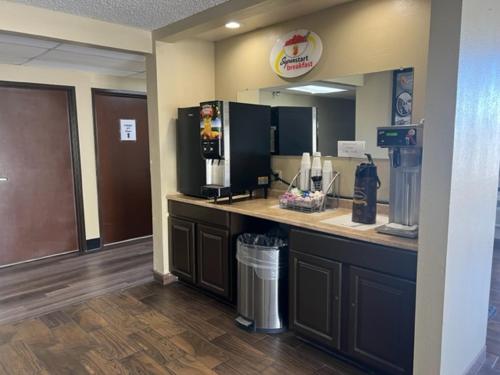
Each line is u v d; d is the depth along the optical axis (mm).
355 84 2719
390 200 2148
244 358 2352
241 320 2748
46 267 4086
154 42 3309
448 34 1600
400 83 2488
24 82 4023
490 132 2037
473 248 2000
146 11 2764
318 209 2688
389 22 2504
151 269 4008
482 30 1793
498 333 2652
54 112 4277
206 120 3023
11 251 4117
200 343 2529
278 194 3340
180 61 3518
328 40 2842
